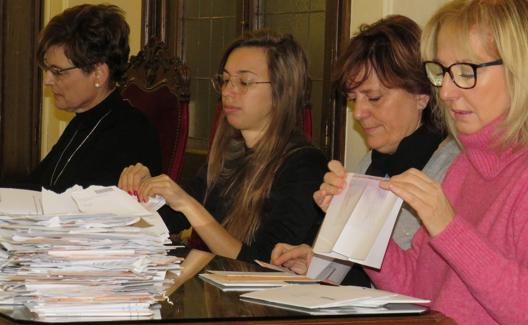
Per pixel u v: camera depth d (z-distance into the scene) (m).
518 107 1.74
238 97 2.67
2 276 1.47
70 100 3.29
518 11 1.73
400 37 2.34
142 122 3.29
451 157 2.18
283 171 2.61
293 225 2.52
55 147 3.44
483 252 1.65
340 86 2.44
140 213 1.67
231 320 1.42
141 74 3.62
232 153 2.78
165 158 3.37
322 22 3.96
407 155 2.37
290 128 2.68
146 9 4.89
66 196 1.82
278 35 2.73
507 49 1.72
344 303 1.52
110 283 1.46
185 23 4.84
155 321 1.39
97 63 3.25
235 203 2.67
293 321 1.43
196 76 4.80
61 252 1.47
